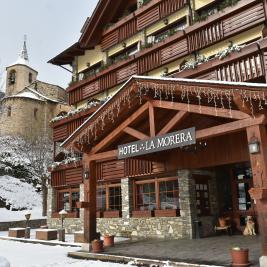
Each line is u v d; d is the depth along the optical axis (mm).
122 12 21797
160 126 12109
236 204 14852
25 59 57594
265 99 7578
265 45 12852
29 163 39938
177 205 14406
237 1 14789
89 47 22422
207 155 13133
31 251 12930
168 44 17453
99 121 11414
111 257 10031
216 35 15523
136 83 10344
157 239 14039
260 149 7887
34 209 34250
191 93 9008
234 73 13797
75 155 21234
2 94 43750
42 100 47375
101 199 17984
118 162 16906
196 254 9492
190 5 17281
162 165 14734
